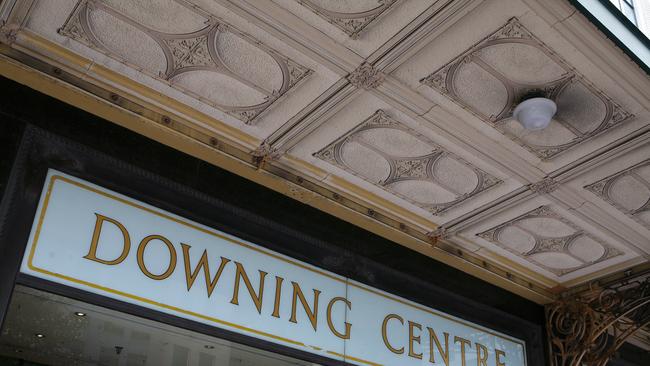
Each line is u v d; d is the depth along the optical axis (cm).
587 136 513
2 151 431
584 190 583
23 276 413
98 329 570
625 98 471
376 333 595
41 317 536
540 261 710
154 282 470
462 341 664
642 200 593
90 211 457
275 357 551
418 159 554
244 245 532
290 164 560
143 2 415
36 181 439
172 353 604
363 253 613
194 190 514
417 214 635
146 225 481
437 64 452
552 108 466
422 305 646
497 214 625
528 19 413
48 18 428
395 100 485
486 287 710
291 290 548
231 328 498
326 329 559
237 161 540
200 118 511
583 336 719
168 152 510
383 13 414
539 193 586
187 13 421
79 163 462
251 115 509
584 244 671
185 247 495
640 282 706
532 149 533
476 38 428
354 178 582
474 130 515
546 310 759
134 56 457
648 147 521
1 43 443
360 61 452
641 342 861
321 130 521
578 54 437
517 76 459
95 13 424
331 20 422
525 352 722
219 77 474
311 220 583
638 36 442
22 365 699
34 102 457
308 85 476
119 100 485
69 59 458
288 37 434
